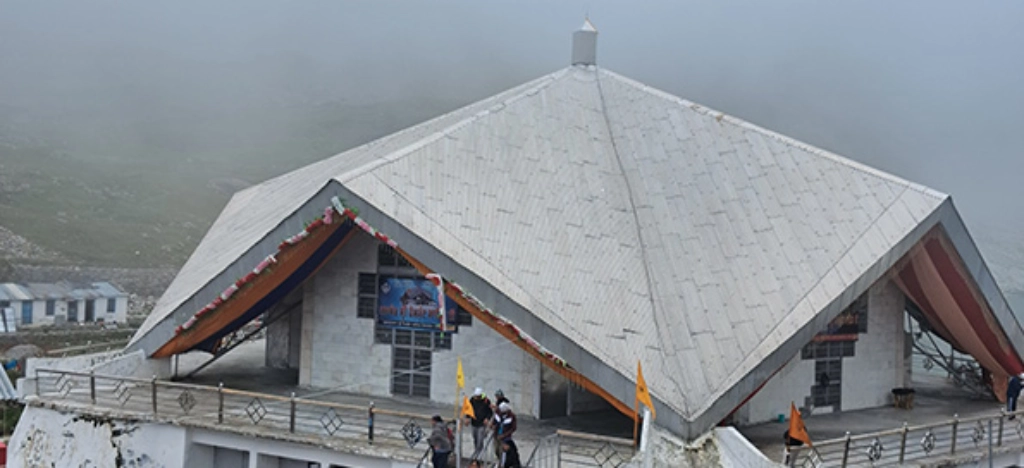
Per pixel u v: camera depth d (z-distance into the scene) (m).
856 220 20.38
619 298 18.27
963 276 21.30
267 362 26.81
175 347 22.58
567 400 20.80
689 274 19.30
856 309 23.14
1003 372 24.31
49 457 19.73
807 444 16.06
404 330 22.11
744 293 18.88
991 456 17.77
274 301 23.34
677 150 23.52
